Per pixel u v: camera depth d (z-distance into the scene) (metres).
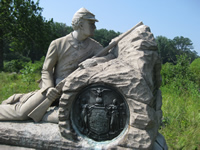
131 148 1.86
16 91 6.02
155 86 2.45
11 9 12.48
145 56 2.04
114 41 2.41
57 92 2.34
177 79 6.82
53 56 2.52
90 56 2.61
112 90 1.95
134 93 1.86
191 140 3.16
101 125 1.99
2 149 2.20
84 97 2.05
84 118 2.03
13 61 13.93
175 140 3.19
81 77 2.00
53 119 2.36
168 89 6.21
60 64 2.57
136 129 1.87
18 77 8.79
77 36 2.49
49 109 2.62
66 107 2.06
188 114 4.09
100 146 1.96
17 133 2.22
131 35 2.28
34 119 2.37
